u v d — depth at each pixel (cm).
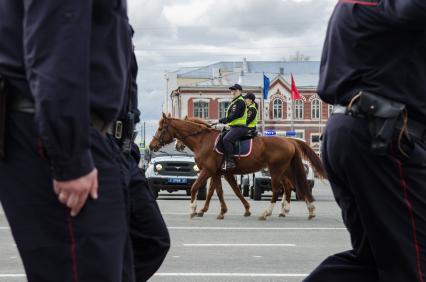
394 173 347
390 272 359
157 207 409
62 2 266
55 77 262
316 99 8606
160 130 1583
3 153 284
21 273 774
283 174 1565
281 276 774
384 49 342
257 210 1791
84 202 279
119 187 298
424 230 350
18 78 280
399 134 340
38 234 284
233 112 1527
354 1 346
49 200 282
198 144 1538
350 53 350
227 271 803
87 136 270
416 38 339
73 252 283
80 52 267
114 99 291
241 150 1512
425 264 349
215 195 2622
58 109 262
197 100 8588
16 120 283
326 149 367
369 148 344
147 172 2242
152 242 405
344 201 379
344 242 1075
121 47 296
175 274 780
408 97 343
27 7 269
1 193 289
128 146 362
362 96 342
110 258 287
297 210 1808
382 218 351
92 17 284
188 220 1458
